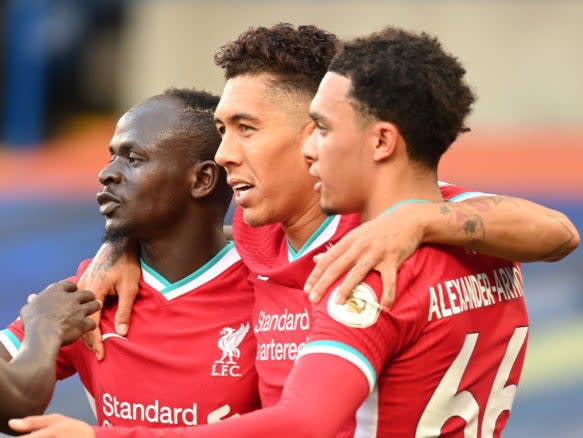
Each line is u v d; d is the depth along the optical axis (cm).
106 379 810
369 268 616
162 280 820
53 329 734
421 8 2938
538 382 1552
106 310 826
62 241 1853
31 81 3031
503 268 699
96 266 827
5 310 1797
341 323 604
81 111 3209
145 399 802
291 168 727
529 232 667
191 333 804
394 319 614
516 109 2866
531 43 2870
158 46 3159
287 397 586
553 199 1775
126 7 3186
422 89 635
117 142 798
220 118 736
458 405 661
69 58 3180
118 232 797
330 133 642
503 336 685
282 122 722
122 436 571
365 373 598
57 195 1898
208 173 804
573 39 2836
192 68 3131
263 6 3066
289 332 723
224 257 822
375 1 2952
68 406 1538
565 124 2822
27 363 700
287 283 734
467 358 658
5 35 3020
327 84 646
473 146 2111
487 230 654
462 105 653
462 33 2906
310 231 736
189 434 571
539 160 1955
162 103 809
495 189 1848
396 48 641
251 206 736
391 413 644
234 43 739
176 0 3138
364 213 661
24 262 1839
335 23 3003
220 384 795
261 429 569
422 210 640
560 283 1590
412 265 634
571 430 1514
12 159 2445
